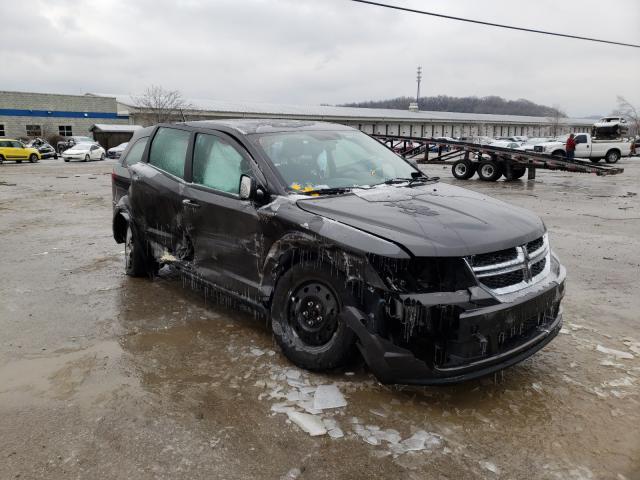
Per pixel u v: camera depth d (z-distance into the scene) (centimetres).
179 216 479
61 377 359
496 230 331
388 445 285
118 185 606
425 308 299
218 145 453
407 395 336
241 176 393
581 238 850
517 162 1928
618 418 314
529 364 385
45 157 4019
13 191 1575
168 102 5731
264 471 263
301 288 364
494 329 305
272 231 379
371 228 327
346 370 366
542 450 283
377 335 312
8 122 5128
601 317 483
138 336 428
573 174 2409
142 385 348
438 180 473
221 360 384
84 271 625
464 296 302
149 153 555
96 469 264
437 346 302
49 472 261
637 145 4184
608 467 270
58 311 486
